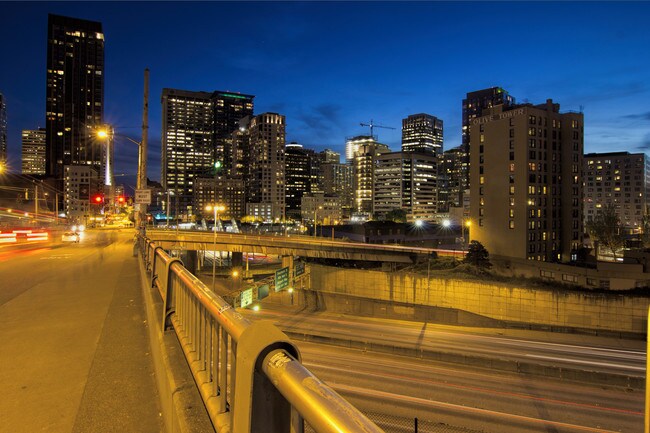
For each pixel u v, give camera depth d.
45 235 41.41
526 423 22.03
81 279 13.89
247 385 1.67
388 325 46.53
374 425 0.91
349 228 123.00
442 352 32.81
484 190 78.00
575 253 78.88
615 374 28.34
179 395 3.19
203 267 89.31
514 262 63.53
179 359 4.10
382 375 28.72
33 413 4.11
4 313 8.59
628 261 56.84
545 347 38.50
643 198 152.38
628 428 22.06
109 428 3.81
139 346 6.32
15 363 5.56
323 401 1.09
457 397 25.17
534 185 73.69
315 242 73.69
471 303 51.00
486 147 77.81
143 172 24.91
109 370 5.31
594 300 44.50
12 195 105.19
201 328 3.63
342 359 32.44
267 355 1.61
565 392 26.73
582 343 40.12
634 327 42.75
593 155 164.00
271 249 68.12
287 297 57.53
